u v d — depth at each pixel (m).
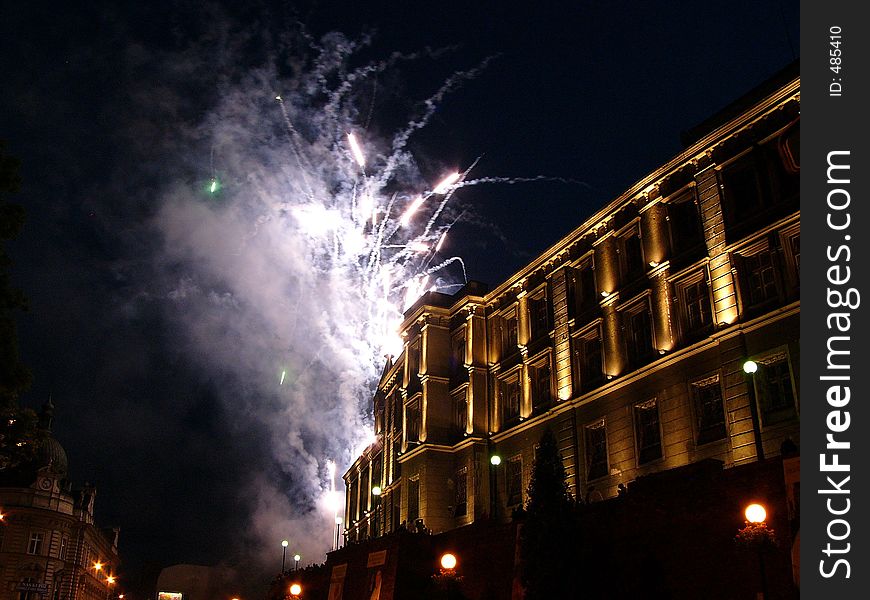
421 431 44.88
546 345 39.69
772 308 27.22
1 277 23.34
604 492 33.16
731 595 18.70
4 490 83.00
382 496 54.50
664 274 32.38
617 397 33.62
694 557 19.98
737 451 26.97
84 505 95.88
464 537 29.92
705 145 31.30
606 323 35.38
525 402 40.19
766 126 29.09
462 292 47.50
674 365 30.78
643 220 34.31
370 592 33.06
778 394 26.31
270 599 46.25
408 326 49.88
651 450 31.31
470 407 43.00
